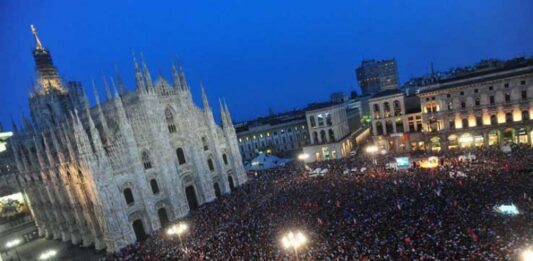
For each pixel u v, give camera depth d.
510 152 64.50
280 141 135.75
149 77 68.88
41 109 101.88
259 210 58.44
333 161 89.00
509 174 51.09
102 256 58.97
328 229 42.88
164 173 68.25
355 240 37.53
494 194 43.91
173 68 76.44
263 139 134.75
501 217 36.81
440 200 45.22
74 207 66.31
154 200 66.12
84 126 76.75
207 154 81.75
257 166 97.12
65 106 105.12
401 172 64.12
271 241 43.03
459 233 34.41
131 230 61.19
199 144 78.25
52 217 76.62
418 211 42.88
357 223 43.00
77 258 60.75
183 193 72.00
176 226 47.88
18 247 75.38
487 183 48.50
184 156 75.38
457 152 73.06
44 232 81.38
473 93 76.00
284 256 37.16
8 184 85.44
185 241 50.91
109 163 59.19
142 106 66.88
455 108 78.81
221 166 83.19
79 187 62.56
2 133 107.25
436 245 32.50
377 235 37.94
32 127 96.88
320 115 101.06
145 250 51.12
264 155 100.50
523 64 71.69
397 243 34.72
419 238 34.91
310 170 81.12
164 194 68.56
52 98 102.94
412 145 89.44
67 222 71.31
